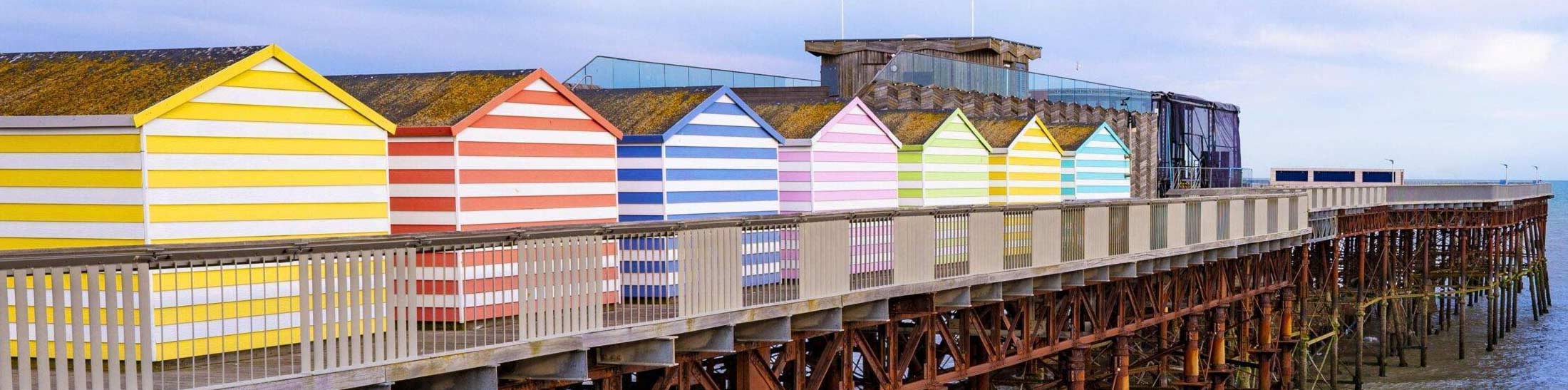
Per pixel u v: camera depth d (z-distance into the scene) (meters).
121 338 10.91
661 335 12.95
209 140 11.72
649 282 15.47
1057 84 45.31
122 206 11.35
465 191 14.37
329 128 12.70
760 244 15.02
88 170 11.51
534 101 15.21
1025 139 28.58
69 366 10.98
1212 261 29.06
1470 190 50.56
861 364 32.72
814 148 21.20
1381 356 43.50
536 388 12.63
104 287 10.84
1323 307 43.56
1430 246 56.12
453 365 10.89
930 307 18.09
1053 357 28.80
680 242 13.18
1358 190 44.38
